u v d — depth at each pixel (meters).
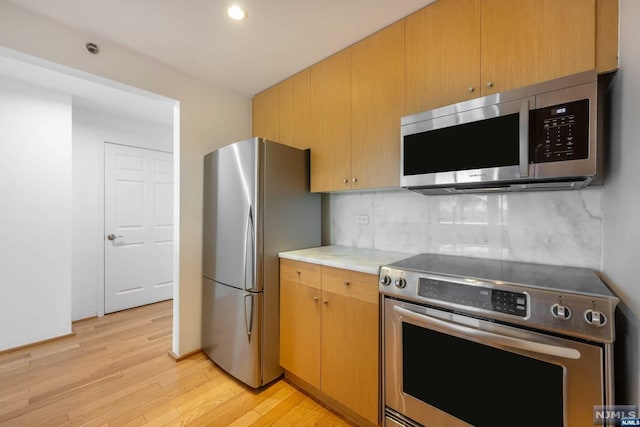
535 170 1.04
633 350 0.83
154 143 3.56
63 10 1.52
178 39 1.79
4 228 2.32
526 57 1.18
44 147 2.50
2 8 1.45
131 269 3.35
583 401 0.85
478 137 1.19
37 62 1.60
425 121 1.35
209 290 2.17
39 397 1.73
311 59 2.01
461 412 1.09
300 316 1.75
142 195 3.45
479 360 1.05
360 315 1.44
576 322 0.85
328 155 1.97
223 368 1.99
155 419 1.54
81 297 2.99
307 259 1.71
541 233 1.39
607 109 1.07
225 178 2.02
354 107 1.81
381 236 2.02
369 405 1.40
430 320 1.13
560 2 1.11
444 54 1.42
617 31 1.00
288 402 1.69
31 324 2.41
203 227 2.31
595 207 1.26
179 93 2.17
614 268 1.04
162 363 2.14
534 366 0.93
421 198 1.83
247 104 2.64
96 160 3.09
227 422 1.53
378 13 1.54
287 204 1.98
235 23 1.63
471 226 1.62
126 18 1.59
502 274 1.14
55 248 2.54
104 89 2.56
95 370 2.04
